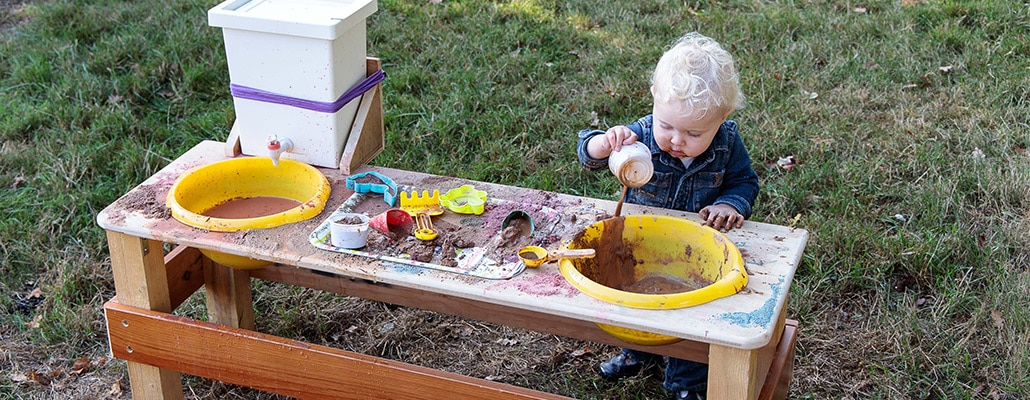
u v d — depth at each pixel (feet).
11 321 10.66
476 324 10.68
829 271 10.91
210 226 7.54
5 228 11.92
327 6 8.59
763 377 7.71
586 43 17.33
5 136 14.25
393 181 8.48
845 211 11.97
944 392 9.34
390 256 7.18
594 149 7.89
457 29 17.81
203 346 8.10
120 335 8.35
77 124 14.61
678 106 7.11
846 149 13.58
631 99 15.14
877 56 16.29
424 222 7.66
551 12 18.38
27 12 18.89
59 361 10.12
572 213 7.92
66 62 16.39
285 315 10.59
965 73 15.64
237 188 8.68
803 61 16.14
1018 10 17.53
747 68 15.99
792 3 18.35
